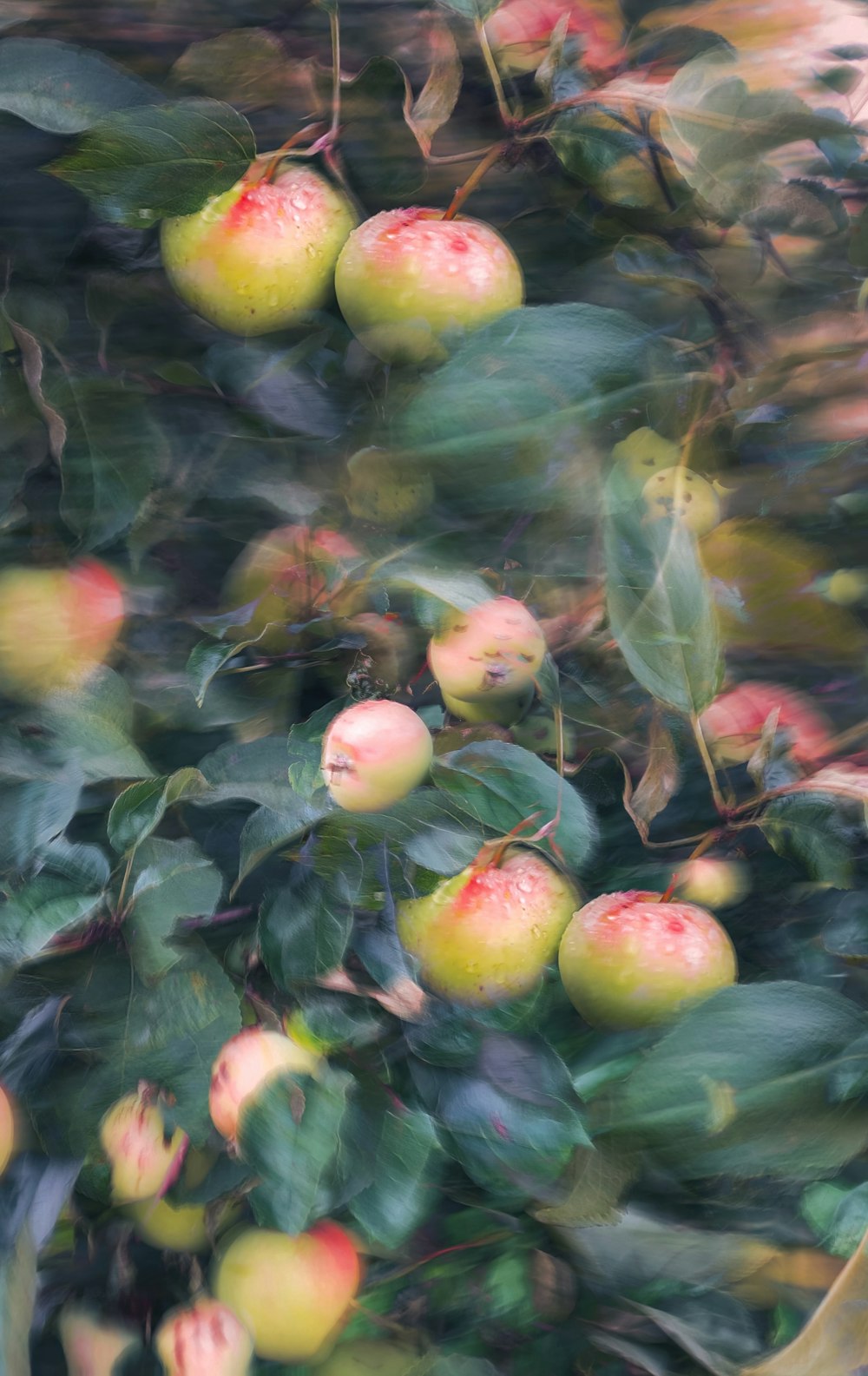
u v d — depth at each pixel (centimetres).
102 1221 74
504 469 73
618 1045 76
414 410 72
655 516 73
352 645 75
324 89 75
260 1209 69
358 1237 75
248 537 75
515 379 72
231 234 72
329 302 75
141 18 74
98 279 74
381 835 71
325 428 75
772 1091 72
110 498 73
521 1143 72
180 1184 73
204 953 71
